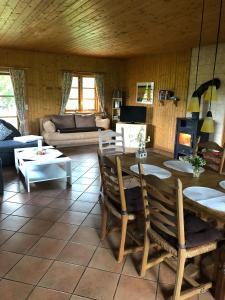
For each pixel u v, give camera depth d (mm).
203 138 5336
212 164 2863
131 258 2363
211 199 1921
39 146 4480
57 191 3854
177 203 1667
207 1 2799
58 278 2090
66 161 4000
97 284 2039
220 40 4824
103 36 4695
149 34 4445
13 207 3311
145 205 2018
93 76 7695
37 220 2996
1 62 6301
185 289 1995
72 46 5820
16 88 6566
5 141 5223
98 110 8039
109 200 2516
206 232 1891
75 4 3006
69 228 2838
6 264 2236
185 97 6051
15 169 4793
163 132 6828
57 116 6988
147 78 7176
